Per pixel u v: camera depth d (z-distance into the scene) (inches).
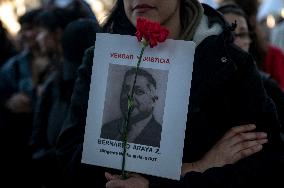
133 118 47.3
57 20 104.9
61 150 55.6
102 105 48.6
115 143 48.1
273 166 50.3
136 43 47.6
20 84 114.6
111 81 48.4
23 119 109.7
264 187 50.4
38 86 111.0
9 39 133.0
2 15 182.7
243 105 50.9
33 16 121.6
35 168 99.2
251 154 50.6
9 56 131.1
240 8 96.0
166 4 51.7
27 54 118.3
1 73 116.4
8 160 107.1
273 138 51.6
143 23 45.8
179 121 46.1
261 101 51.1
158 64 46.8
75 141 54.8
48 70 110.7
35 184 103.9
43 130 86.8
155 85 46.8
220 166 50.2
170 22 53.9
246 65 51.8
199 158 51.6
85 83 55.2
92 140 48.8
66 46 80.7
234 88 51.3
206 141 50.9
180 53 46.3
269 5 218.8
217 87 50.5
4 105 111.3
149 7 51.4
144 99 47.1
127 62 47.9
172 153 46.2
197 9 54.5
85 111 54.1
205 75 50.9
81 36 79.7
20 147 107.5
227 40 52.7
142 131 47.0
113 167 48.1
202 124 50.4
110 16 58.4
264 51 103.0
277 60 117.0
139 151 47.1
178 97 46.2
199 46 52.2
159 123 46.6
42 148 86.6
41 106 87.0
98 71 48.8
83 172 53.3
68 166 54.1
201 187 48.0
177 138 46.1
